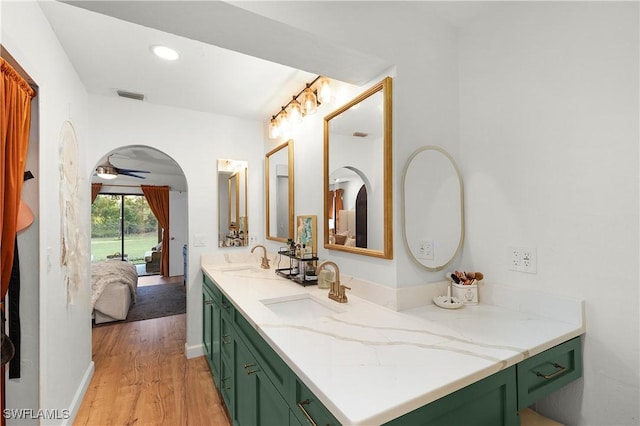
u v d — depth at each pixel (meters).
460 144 1.68
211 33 1.21
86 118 2.30
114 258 6.73
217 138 2.92
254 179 3.10
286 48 1.32
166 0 1.01
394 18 1.46
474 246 1.61
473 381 0.86
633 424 1.08
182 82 2.22
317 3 1.24
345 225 1.83
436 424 0.80
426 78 1.56
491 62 1.53
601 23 1.15
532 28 1.37
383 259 1.54
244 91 2.38
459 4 1.50
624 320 1.09
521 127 1.41
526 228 1.39
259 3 1.11
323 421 0.80
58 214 1.62
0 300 1.20
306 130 2.33
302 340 1.09
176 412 1.95
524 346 1.03
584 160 1.20
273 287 1.97
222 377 1.99
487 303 1.53
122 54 1.83
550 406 1.29
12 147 1.19
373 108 1.59
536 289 1.35
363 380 0.82
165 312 4.07
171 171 6.11
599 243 1.16
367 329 1.20
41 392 1.37
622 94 1.10
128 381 2.31
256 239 3.10
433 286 1.55
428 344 1.05
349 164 1.79
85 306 2.21
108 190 6.39
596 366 1.16
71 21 1.50
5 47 1.07
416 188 1.52
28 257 1.35
